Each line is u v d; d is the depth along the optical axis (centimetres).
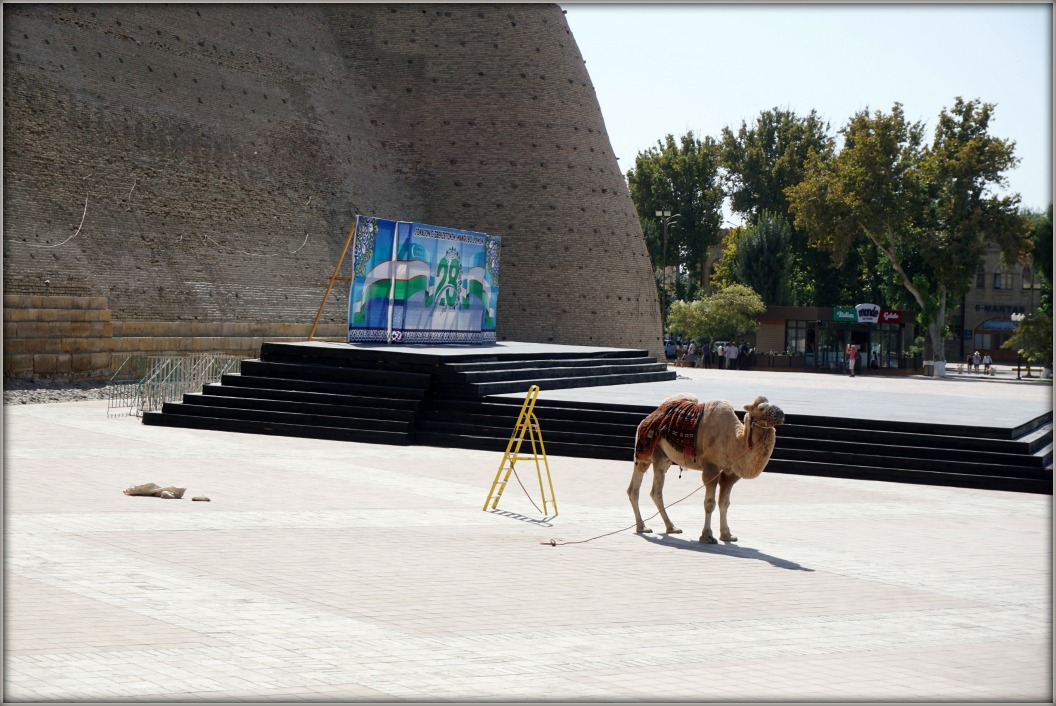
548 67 4756
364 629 741
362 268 2414
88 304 3000
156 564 915
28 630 695
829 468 1736
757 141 8131
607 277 4772
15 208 2934
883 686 654
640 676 655
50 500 1216
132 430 2005
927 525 1311
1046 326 5400
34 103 3098
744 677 662
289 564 943
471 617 789
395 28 4684
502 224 4578
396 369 2089
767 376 4800
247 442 1892
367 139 4538
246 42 4044
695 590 918
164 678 610
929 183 6047
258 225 3844
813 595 917
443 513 1260
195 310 3444
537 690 618
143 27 3581
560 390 2350
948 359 8456
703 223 8031
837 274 7538
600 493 1475
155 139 3506
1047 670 709
